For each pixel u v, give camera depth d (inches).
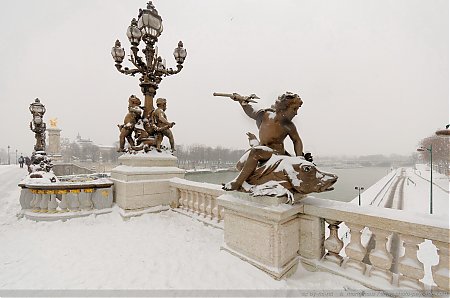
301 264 138.9
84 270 137.9
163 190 277.3
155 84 302.7
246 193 143.6
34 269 139.7
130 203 251.4
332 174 134.9
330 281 121.5
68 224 225.5
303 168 129.8
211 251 160.9
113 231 208.7
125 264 145.2
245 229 144.3
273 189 129.8
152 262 147.3
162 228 216.8
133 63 288.7
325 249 145.7
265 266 129.5
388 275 112.9
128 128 283.1
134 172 254.5
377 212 116.3
